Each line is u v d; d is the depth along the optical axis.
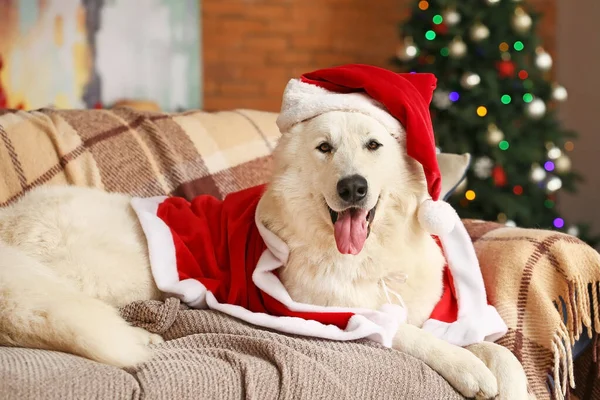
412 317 2.22
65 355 1.71
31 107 5.08
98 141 2.85
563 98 4.69
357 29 6.00
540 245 2.38
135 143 2.91
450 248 2.39
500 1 4.57
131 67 5.36
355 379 1.83
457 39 4.54
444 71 4.61
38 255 2.19
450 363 1.94
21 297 1.81
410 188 2.21
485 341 2.13
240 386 1.74
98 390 1.57
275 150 2.29
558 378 2.20
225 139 3.10
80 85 5.21
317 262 2.18
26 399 1.48
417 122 2.10
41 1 5.07
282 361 1.79
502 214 4.50
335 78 2.25
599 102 5.70
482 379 1.89
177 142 2.98
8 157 2.66
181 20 5.47
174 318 2.12
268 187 2.31
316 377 1.79
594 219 5.77
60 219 2.25
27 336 1.77
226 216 2.42
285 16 5.88
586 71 5.78
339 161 2.07
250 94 5.89
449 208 2.15
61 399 1.52
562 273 2.32
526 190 4.62
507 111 4.52
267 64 5.89
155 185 2.85
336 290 2.16
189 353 1.81
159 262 2.28
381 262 2.18
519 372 1.96
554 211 4.73
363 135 2.11
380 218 2.16
